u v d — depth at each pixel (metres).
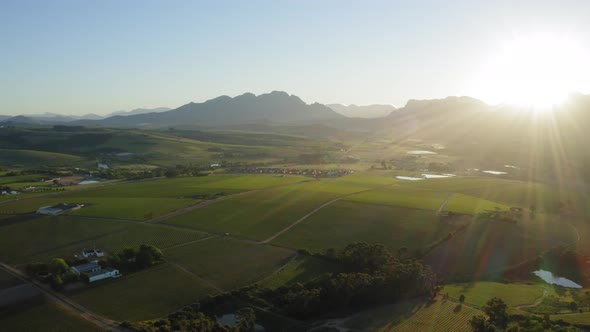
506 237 146.88
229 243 138.12
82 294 99.31
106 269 110.81
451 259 130.38
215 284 106.56
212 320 87.44
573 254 133.25
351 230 152.50
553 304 101.44
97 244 135.12
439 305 97.94
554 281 121.44
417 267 105.12
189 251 130.12
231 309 93.94
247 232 149.75
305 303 91.12
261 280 109.38
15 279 107.12
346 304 95.62
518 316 90.19
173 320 86.12
